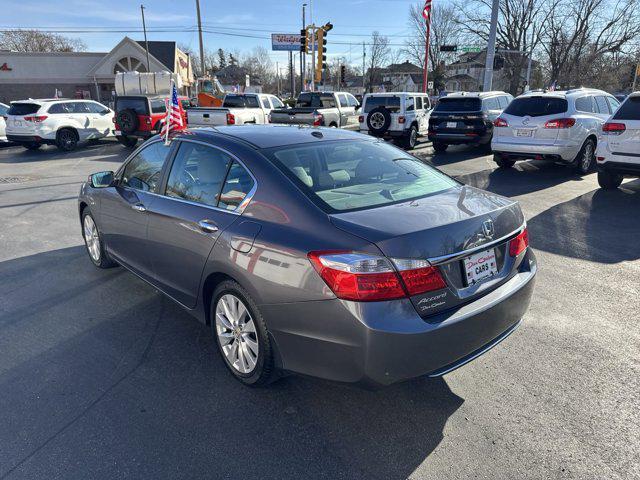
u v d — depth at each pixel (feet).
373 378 7.68
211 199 10.39
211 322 10.73
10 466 7.87
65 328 12.62
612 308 13.52
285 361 8.71
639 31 149.69
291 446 8.37
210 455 8.14
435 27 209.26
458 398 9.67
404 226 7.87
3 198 29.07
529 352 11.31
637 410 9.23
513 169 36.55
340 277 7.54
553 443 8.38
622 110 25.80
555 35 159.02
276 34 154.51
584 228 20.93
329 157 10.55
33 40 271.90
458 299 8.16
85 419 9.04
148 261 12.60
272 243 8.52
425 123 54.54
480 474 7.72
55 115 53.31
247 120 55.36
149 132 54.90
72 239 20.42
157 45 172.14
